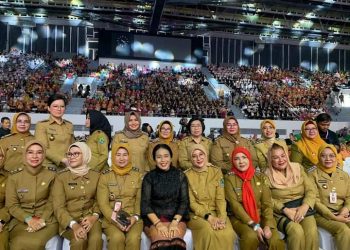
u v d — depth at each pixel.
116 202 4.07
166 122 5.43
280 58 36.00
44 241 3.73
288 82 29.33
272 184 4.50
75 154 4.06
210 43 34.25
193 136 5.34
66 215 3.85
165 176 4.17
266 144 5.36
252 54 35.31
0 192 4.09
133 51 29.34
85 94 21.66
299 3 30.17
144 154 5.09
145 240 3.96
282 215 4.31
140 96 21.66
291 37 35.81
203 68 31.33
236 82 27.28
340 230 4.07
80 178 4.08
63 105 4.80
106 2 29.22
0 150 4.13
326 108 24.34
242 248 3.98
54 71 25.69
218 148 5.27
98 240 3.71
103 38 28.98
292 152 5.27
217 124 18.38
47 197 4.06
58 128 4.71
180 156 5.21
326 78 31.69
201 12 31.34
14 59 27.44
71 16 31.42
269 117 20.02
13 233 3.79
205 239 3.90
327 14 33.12
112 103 19.03
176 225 3.91
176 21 32.06
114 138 5.10
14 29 30.94
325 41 36.75
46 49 31.56
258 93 25.20
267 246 3.97
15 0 28.02
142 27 32.62
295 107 23.25
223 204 4.26
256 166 5.29
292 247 3.99
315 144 5.18
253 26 32.66
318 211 4.40
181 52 30.22
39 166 4.05
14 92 20.36
